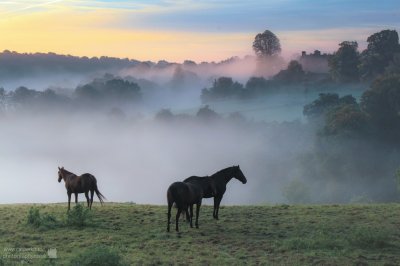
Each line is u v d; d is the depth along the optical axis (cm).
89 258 1791
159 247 2112
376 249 2111
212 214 2783
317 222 2570
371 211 2834
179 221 2592
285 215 2759
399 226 2480
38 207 3052
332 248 2123
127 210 2884
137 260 1912
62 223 2525
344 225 2500
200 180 2486
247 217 2706
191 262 1905
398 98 12525
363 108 12988
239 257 1978
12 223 2558
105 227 2473
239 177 2678
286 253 2033
